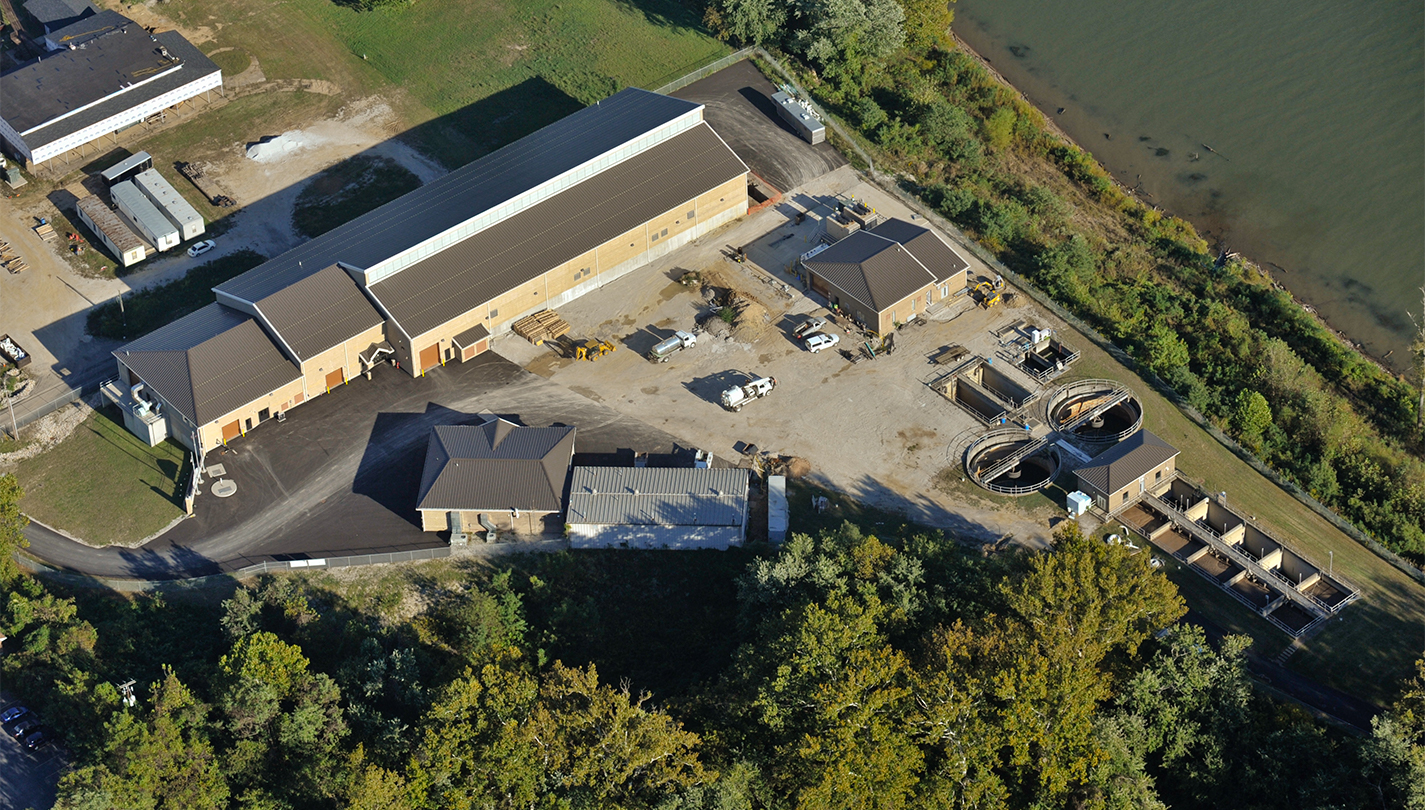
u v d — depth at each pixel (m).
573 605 128.38
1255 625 130.88
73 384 157.38
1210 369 160.12
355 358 154.12
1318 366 166.62
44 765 118.44
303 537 138.50
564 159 169.12
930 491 142.25
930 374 155.00
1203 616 131.38
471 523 137.62
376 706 118.50
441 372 156.38
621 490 136.75
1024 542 137.12
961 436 147.75
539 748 107.38
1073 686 108.06
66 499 144.38
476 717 109.81
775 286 165.75
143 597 134.12
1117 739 110.44
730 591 132.12
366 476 144.62
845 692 105.06
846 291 158.75
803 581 123.00
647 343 159.38
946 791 105.06
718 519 134.12
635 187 168.12
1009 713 105.25
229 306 156.38
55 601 129.00
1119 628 115.81
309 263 158.00
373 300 154.38
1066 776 105.62
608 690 109.19
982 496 141.88
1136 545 137.88
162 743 109.31
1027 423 149.50
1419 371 164.00
